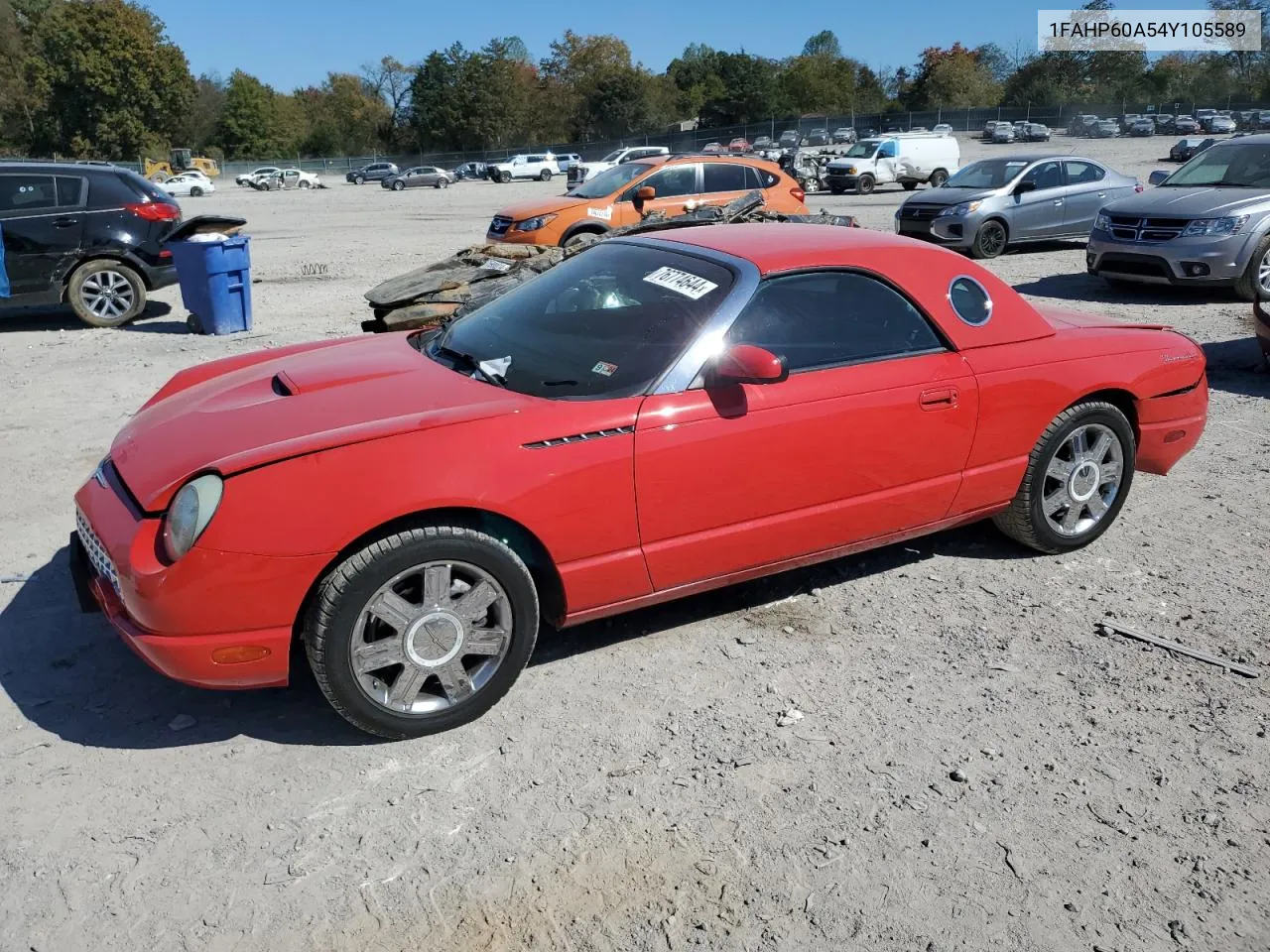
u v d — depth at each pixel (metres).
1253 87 86.94
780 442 3.71
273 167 81.19
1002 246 15.38
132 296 11.10
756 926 2.59
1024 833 2.93
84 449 6.43
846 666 3.82
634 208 12.53
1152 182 12.58
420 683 3.29
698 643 3.99
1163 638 4.02
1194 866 2.80
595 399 3.48
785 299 3.83
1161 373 4.73
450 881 2.73
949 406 4.09
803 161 35.16
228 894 2.68
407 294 7.27
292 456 3.05
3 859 2.79
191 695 3.60
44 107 78.50
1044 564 4.70
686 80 115.25
